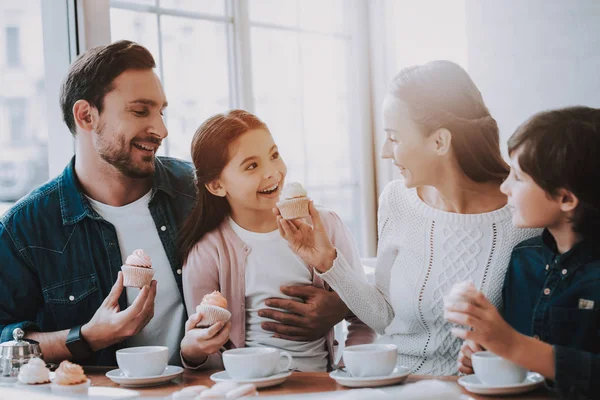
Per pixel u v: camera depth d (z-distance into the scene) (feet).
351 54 12.84
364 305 5.86
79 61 6.39
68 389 4.89
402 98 5.53
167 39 10.02
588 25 10.12
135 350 5.11
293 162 11.91
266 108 11.43
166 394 4.66
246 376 4.70
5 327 6.08
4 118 12.14
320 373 5.06
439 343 5.71
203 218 6.28
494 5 11.05
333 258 5.76
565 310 4.64
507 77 11.00
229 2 10.85
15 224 6.36
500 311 5.64
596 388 4.00
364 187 12.92
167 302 6.48
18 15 11.93
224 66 10.81
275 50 11.58
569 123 4.53
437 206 5.94
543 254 5.23
